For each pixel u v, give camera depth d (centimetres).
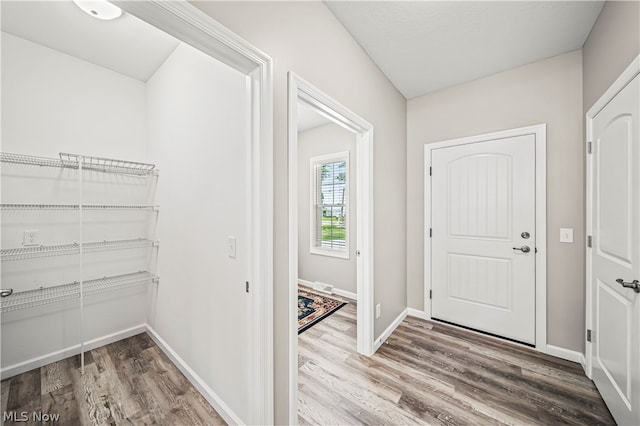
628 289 132
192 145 186
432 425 144
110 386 180
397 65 227
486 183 246
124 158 246
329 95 165
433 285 279
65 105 214
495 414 151
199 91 177
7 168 191
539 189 220
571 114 208
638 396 122
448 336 245
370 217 214
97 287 223
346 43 183
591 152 182
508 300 236
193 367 183
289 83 133
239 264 141
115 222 241
